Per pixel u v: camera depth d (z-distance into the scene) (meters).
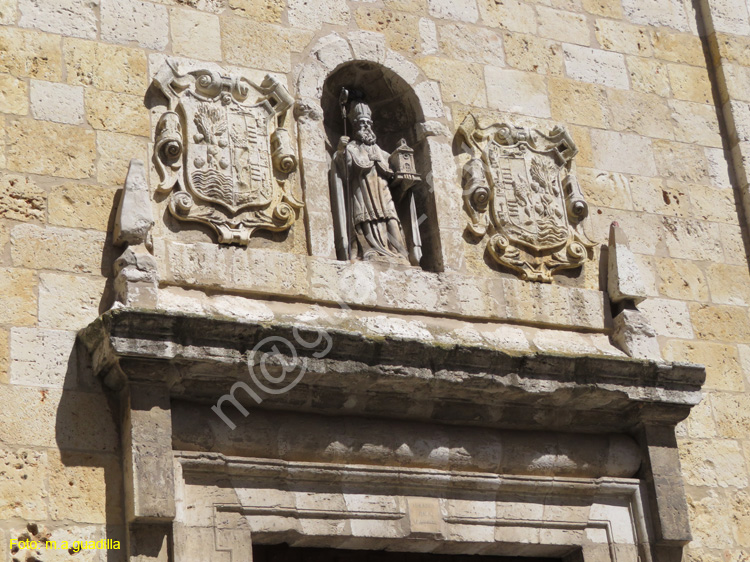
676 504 20.23
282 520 17.92
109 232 18.52
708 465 21.17
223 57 20.45
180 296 18.36
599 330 21.31
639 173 23.05
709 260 22.91
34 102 18.80
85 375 17.58
